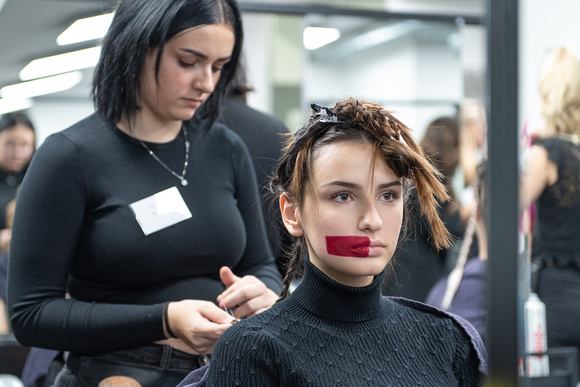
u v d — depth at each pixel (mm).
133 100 1473
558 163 2510
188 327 1354
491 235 698
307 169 1016
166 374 1434
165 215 1481
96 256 1457
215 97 1612
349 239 991
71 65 3592
